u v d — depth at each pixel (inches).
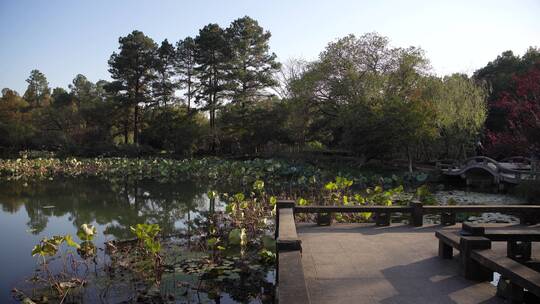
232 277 239.8
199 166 947.3
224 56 1330.0
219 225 370.3
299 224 264.8
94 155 1301.7
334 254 195.5
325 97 1021.2
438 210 255.3
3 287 236.1
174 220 442.9
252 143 1246.9
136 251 289.7
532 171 593.9
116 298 213.5
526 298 141.9
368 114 831.1
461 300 140.3
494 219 387.9
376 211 253.1
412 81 944.9
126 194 647.1
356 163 935.7
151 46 1401.3
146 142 1441.9
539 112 575.2
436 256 191.5
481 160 892.6
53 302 210.5
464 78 927.0
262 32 1364.4
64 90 2245.3
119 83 1385.3
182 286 227.3
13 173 941.8
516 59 1155.9
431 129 774.5
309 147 1190.3
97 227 408.5
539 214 252.4
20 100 1856.5
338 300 140.9
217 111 1430.9
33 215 479.8
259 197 537.3
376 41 960.3
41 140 1421.0
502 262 139.1
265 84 1344.7
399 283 156.6
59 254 303.1
